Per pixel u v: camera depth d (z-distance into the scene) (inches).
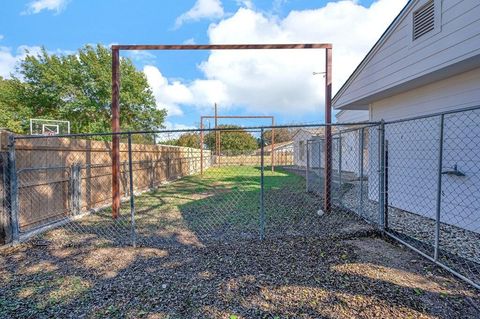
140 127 845.8
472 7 129.2
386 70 200.2
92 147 261.1
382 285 101.0
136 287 106.0
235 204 265.7
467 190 161.8
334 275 109.8
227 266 121.3
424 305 88.3
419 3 164.2
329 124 158.9
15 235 159.0
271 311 88.3
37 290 105.7
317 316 84.8
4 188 155.8
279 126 156.9
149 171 414.6
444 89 175.3
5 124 674.8
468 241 144.0
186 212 237.8
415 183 204.8
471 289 97.0
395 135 226.5
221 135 714.2
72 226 196.5
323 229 168.9
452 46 141.9
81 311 91.5
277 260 125.6
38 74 738.8
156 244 152.1
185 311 89.7
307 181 329.7
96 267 125.0
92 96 771.4
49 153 200.8
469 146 160.2
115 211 216.5
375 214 205.9
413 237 150.0
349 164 488.1
